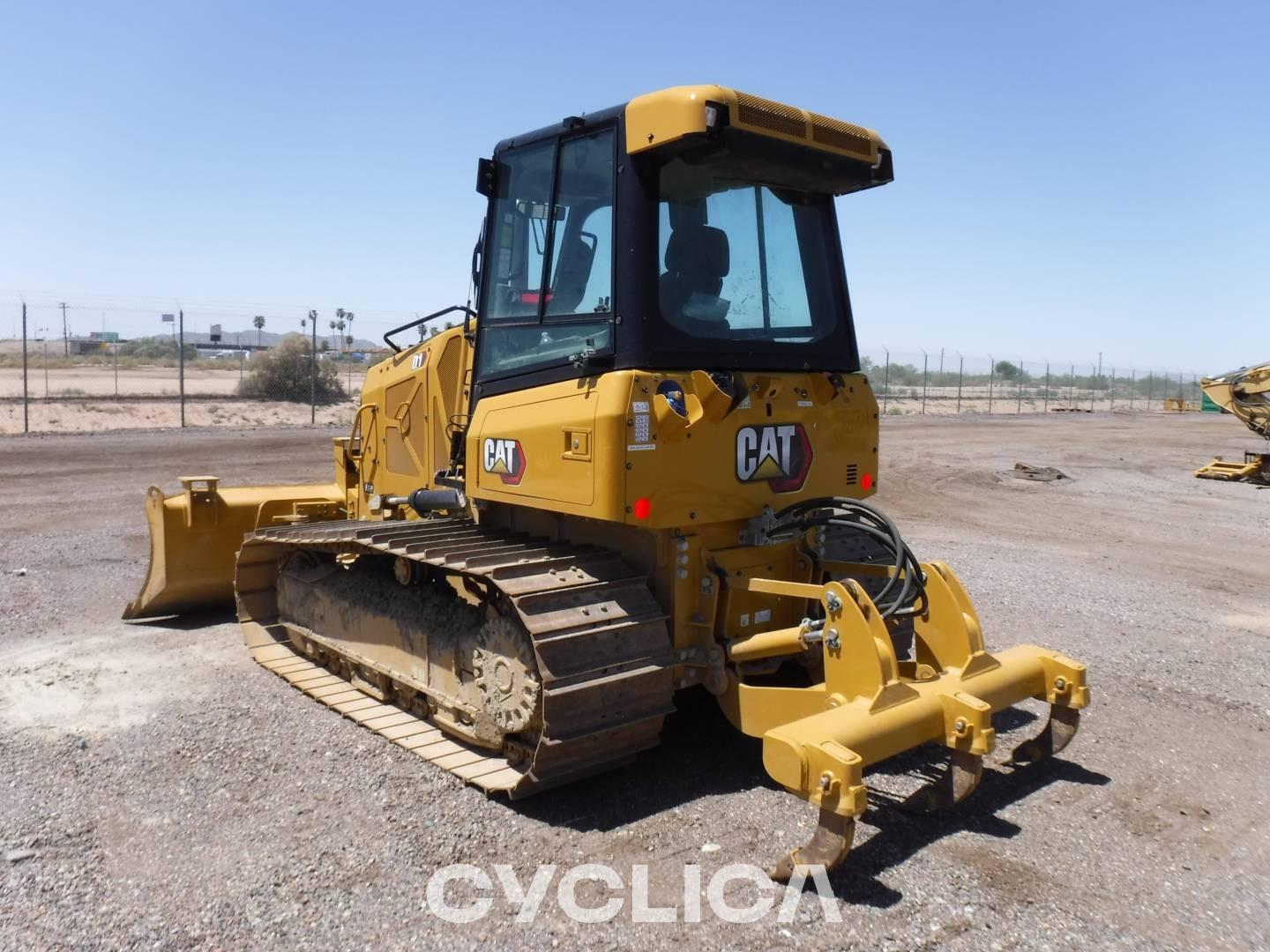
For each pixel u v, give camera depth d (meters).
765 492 4.89
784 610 5.09
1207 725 5.76
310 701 6.00
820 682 5.27
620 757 4.54
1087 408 54.75
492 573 4.35
